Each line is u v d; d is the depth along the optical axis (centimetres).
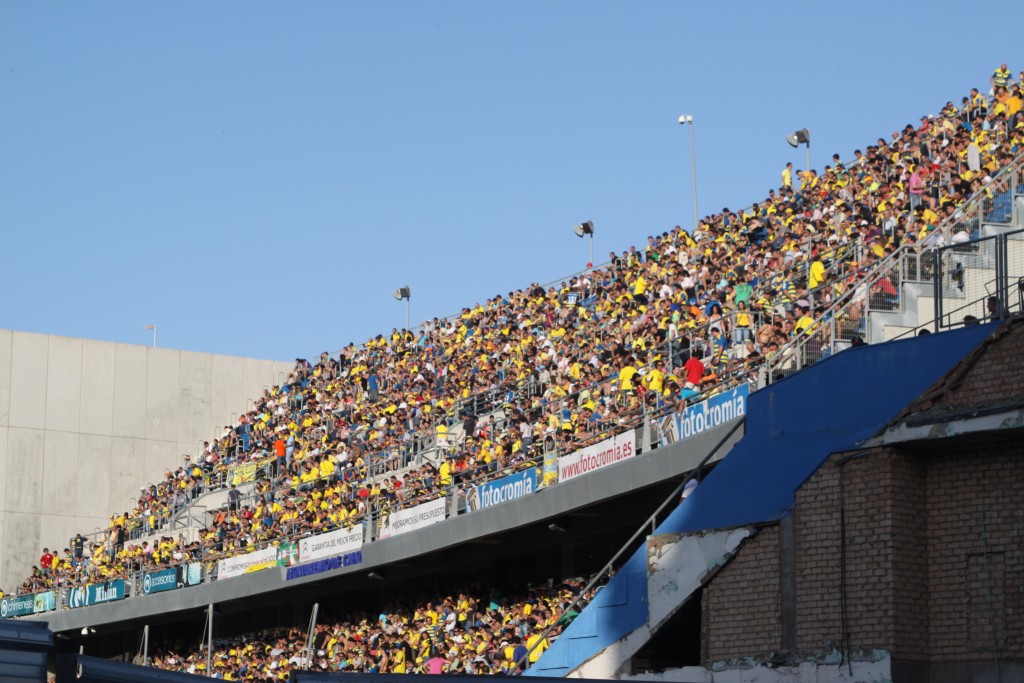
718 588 1864
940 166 3070
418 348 4944
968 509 1694
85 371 5675
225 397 5909
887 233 2845
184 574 4219
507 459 3275
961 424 1650
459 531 3256
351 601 3966
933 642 1692
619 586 2022
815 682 1731
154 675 1299
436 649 3269
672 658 2000
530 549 3256
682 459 2580
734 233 3894
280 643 4056
